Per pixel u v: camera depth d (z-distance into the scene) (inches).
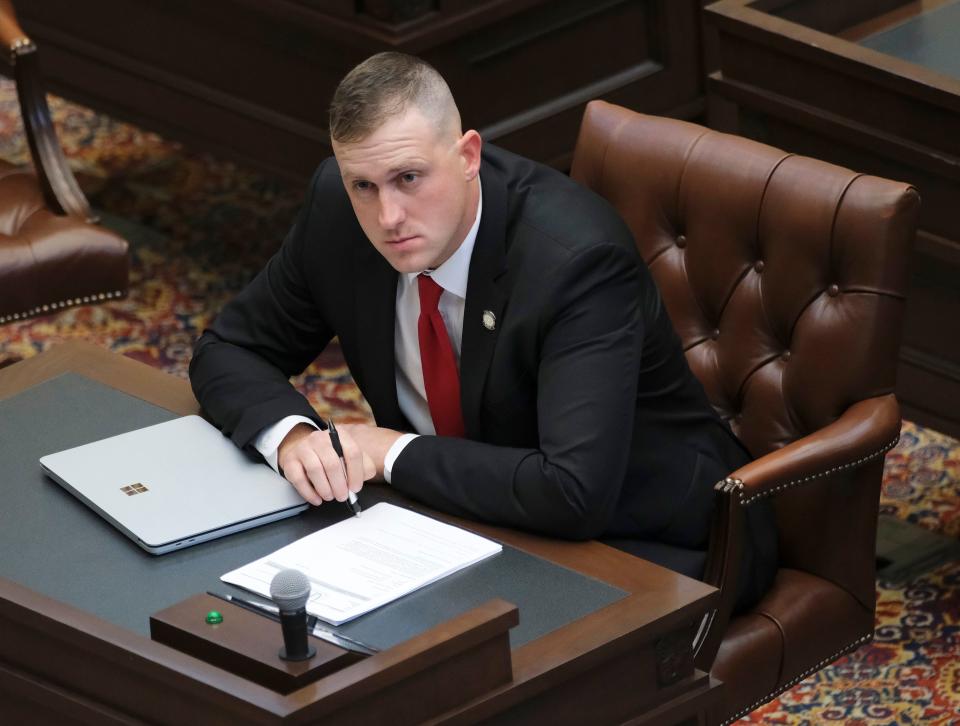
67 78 640.4
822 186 356.5
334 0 517.3
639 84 580.7
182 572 290.5
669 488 346.9
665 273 381.7
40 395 355.3
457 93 529.0
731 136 374.3
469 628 244.7
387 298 347.3
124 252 512.1
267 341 366.9
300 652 244.1
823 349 356.8
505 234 331.3
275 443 322.7
